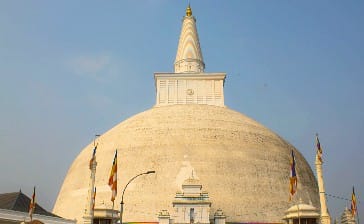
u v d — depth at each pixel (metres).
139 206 70.81
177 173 73.50
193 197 65.94
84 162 84.31
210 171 73.88
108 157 79.81
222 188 72.31
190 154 75.81
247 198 72.31
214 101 95.69
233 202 71.19
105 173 76.94
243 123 85.38
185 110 85.81
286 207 73.88
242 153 77.94
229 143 78.88
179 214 65.00
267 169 77.62
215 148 77.25
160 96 96.06
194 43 102.50
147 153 77.12
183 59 101.19
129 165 76.19
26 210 65.81
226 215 69.69
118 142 82.00
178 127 80.94
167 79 97.19
